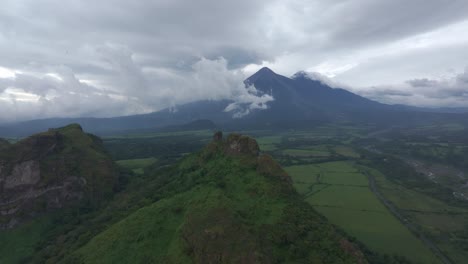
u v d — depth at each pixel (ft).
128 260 239.50
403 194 577.02
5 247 353.10
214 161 373.61
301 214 251.19
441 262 329.31
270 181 290.56
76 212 417.28
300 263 202.49
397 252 347.36
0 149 423.64
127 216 322.75
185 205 279.90
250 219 240.12
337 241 226.38
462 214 474.90
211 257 198.70
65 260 270.26
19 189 403.13
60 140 490.49
